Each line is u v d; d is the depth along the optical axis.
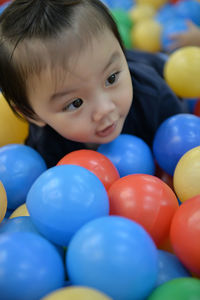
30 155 1.08
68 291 0.56
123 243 0.62
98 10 0.97
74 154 1.00
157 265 0.66
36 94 0.98
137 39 1.99
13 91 1.05
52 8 0.94
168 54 1.87
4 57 0.98
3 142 1.31
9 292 0.60
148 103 1.27
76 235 0.67
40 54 0.91
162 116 1.31
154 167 1.15
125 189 0.82
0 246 0.64
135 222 0.72
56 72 0.91
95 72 0.92
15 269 0.61
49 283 0.63
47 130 1.28
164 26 1.98
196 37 1.83
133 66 1.32
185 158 0.92
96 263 0.61
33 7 0.95
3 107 1.29
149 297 0.65
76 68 0.90
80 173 0.78
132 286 0.61
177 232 0.72
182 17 2.08
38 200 0.75
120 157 1.07
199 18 2.09
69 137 1.06
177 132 1.08
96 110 0.96
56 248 0.76
